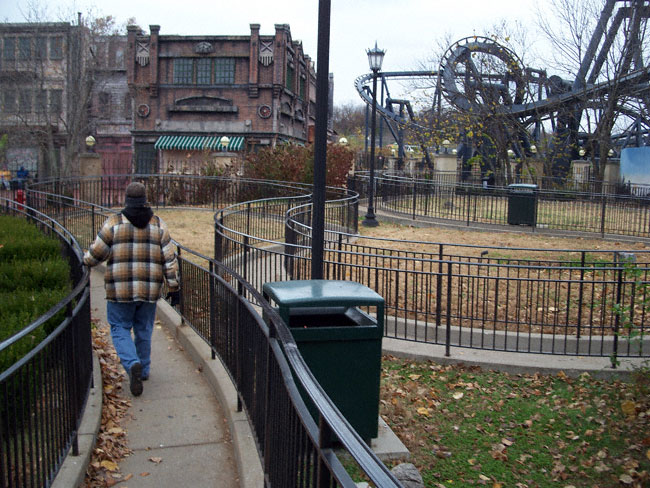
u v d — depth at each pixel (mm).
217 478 4297
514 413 6344
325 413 2086
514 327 8898
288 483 2951
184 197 23781
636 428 6055
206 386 6004
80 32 39219
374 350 4637
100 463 4348
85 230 13758
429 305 9250
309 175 24406
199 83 40906
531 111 33531
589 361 7461
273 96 40594
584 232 17609
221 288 5957
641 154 29953
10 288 7422
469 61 32719
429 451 5461
